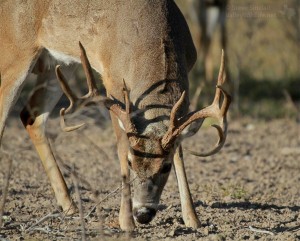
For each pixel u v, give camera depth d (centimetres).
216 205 2403
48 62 2478
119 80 2278
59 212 2236
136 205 2084
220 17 4456
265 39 5150
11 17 2422
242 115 4031
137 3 2316
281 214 2288
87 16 2362
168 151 2080
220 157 3198
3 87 2433
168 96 2177
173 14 2341
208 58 4369
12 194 2467
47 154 2378
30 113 2452
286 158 3206
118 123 2156
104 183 2614
